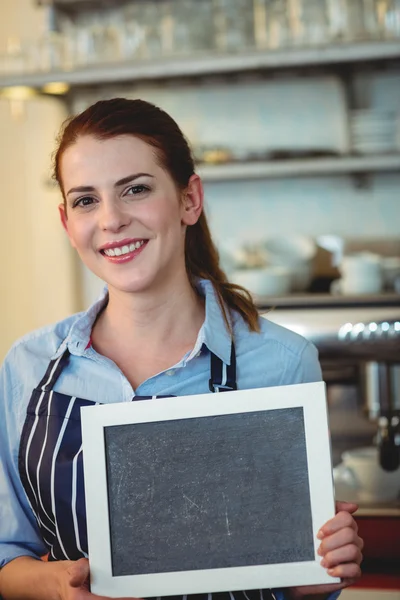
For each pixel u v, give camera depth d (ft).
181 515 4.63
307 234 14.14
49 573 4.89
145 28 12.92
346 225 14.03
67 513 5.02
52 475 5.05
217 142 14.32
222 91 14.25
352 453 8.00
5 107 14.82
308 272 13.08
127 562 4.61
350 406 13.05
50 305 14.94
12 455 5.35
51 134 14.69
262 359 5.36
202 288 5.56
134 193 5.01
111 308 5.36
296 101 14.07
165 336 5.27
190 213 5.42
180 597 4.79
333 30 12.49
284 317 10.69
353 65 13.19
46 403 5.20
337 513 4.67
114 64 12.88
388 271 12.65
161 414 4.71
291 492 4.60
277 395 4.66
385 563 6.57
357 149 12.83
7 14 14.79
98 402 5.15
